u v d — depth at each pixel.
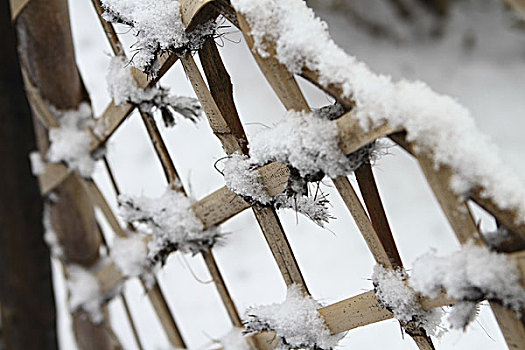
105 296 1.90
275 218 1.51
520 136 5.25
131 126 4.82
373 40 5.89
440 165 1.35
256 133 1.45
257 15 1.40
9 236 1.54
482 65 5.81
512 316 1.36
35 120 1.74
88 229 1.85
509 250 1.36
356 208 1.44
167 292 3.97
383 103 1.37
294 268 1.52
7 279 1.54
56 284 3.53
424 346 1.46
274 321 1.52
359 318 1.48
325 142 1.41
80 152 1.73
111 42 1.59
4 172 1.54
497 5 6.00
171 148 4.80
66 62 1.68
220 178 4.64
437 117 1.35
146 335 3.33
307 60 1.39
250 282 4.28
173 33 1.47
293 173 1.44
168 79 4.50
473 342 3.10
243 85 5.36
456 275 1.36
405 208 4.96
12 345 1.55
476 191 1.35
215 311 3.95
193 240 1.61
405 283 1.43
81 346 1.96
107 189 4.17
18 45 1.64
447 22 6.01
